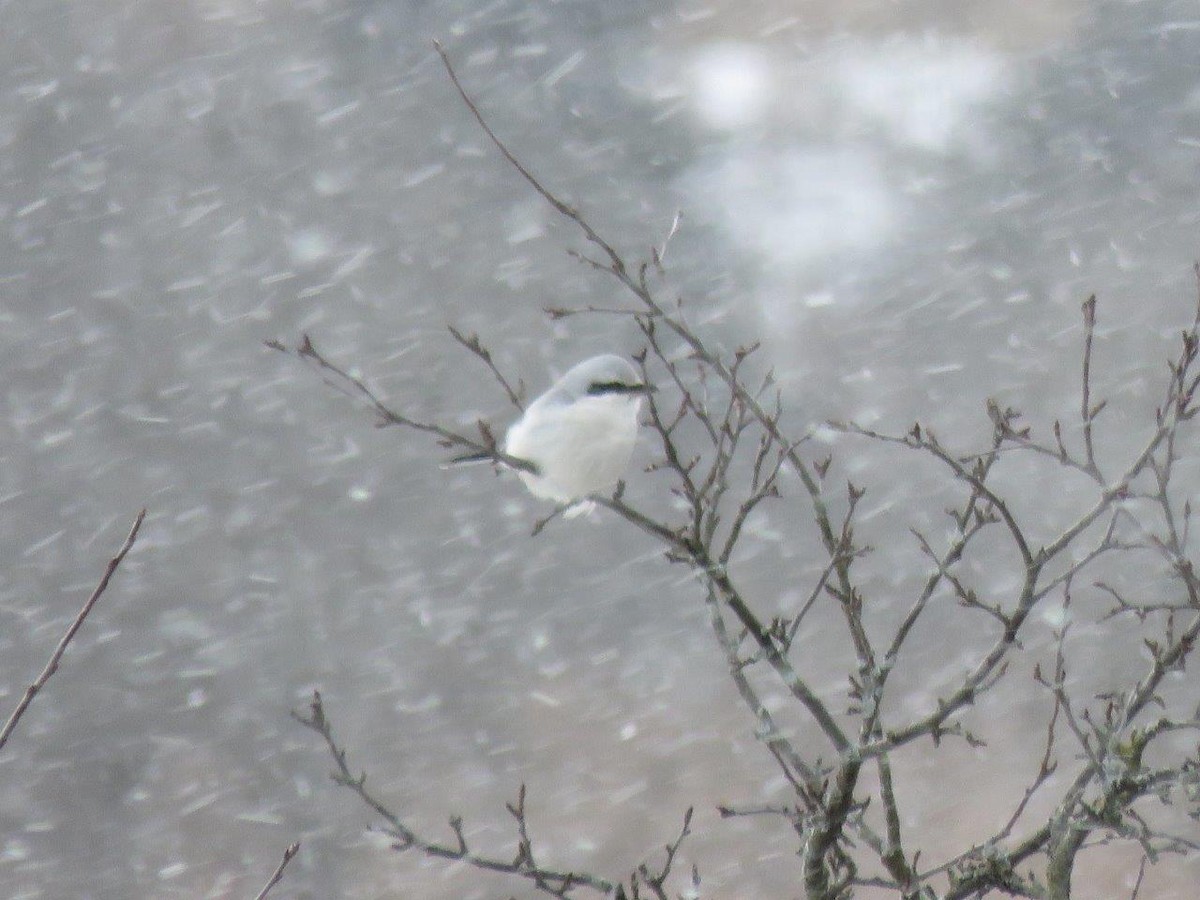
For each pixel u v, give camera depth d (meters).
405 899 14.58
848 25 35.56
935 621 18.45
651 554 21.05
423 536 22.22
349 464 24.16
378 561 21.80
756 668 17.77
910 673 17.41
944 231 29.58
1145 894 12.33
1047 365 24.81
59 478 24.20
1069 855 4.94
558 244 30.33
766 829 14.52
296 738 17.92
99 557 22.34
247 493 23.48
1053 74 33.28
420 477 23.73
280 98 34.59
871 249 29.36
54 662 3.66
